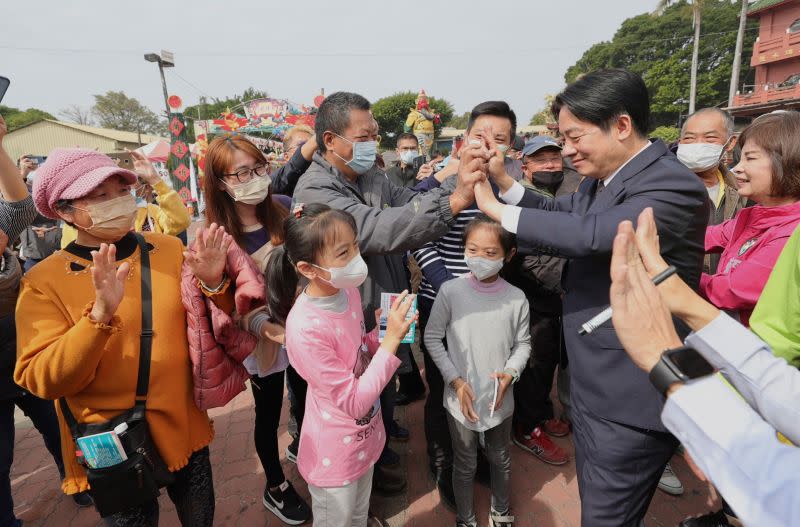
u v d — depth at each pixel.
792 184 1.58
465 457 2.01
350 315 1.65
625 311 0.79
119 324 1.30
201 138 18.00
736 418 0.66
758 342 0.82
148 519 1.52
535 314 2.56
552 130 5.03
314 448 1.63
